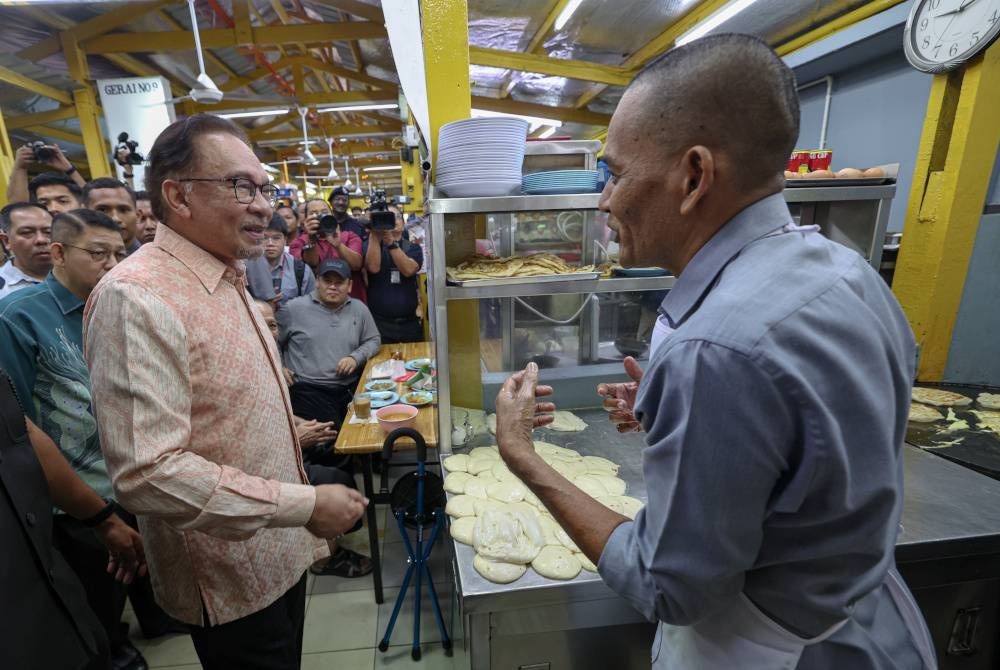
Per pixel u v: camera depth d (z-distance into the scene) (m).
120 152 2.71
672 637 0.72
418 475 1.57
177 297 0.84
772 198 0.53
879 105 2.75
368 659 1.67
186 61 4.89
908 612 0.69
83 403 1.37
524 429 0.76
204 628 0.98
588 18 2.99
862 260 0.55
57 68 4.11
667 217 0.54
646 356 1.89
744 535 0.47
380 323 3.31
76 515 1.13
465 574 1.00
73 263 1.31
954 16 1.69
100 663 0.92
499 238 1.70
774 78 0.47
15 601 0.70
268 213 0.93
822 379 0.44
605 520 0.63
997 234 1.79
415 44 1.18
